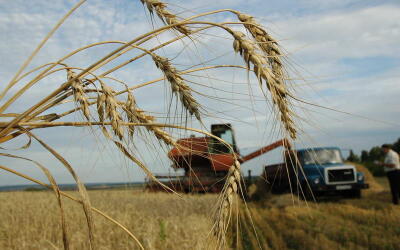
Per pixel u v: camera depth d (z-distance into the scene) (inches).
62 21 74.3
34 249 213.8
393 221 370.9
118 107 75.0
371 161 1547.7
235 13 76.5
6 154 69.7
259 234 288.8
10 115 74.8
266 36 75.4
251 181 697.6
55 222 297.6
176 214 366.0
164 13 80.7
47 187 69.9
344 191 658.2
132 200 485.1
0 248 220.7
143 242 213.6
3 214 355.3
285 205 522.6
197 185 589.9
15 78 71.7
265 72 69.0
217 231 74.0
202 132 75.3
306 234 303.0
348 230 320.8
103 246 202.8
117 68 80.4
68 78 76.2
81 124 73.0
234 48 71.7
